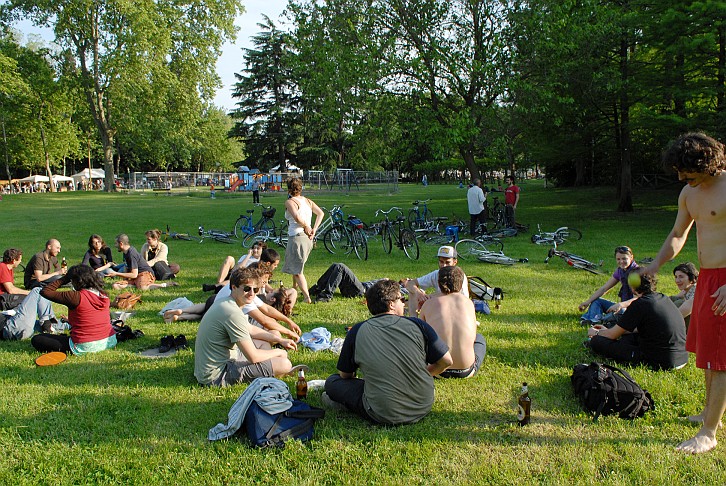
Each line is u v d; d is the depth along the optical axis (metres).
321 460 3.41
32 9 39.47
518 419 3.89
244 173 49.53
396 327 3.86
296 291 7.33
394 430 3.76
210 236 15.98
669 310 4.75
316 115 36.81
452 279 4.66
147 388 4.60
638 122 16.41
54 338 5.55
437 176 68.19
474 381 4.66
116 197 41.16
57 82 44.88
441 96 18.34
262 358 4.72
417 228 15.51
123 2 37.94
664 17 13.70
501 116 18.23
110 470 3.34
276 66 56.06
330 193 40.94
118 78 41.16
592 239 13.88
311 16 18.36
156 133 50.84
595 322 6.28
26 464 3.43
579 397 4.23
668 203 23.11
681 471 3.23
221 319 4.55
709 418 3.46
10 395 4.47
